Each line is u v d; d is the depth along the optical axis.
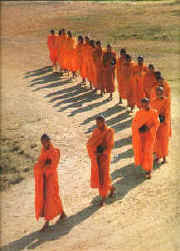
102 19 34.12
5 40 31.44
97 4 42.19
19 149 13.78
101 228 8.85
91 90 19.44
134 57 23.08
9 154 13.42
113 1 42.94
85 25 33.34
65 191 10.73
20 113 16.89
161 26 26.80
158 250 7.15
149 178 10.88
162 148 11.57
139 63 15.35
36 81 21.36
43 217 9.86
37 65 24.66
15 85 20.75
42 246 8.43
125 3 40.38
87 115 16.11
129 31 28.97
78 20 35.56
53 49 22.95
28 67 24.23
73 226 9.11
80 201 10.18
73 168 12.05
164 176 10.87
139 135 10.88
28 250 8.34
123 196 10.13
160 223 8.30
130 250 7.64
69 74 22.78
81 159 12.59
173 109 13.67
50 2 45.81
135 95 15.66
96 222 9.14
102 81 18.03
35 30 34.09
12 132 15.15
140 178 11.00
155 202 9.49
